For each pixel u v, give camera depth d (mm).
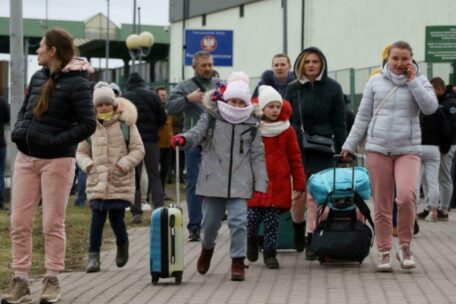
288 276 13156
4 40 77500
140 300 11281
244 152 12719
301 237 15312
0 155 24375
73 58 10984
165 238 12422
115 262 14656
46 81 11008
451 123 22562
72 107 10875
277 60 15711
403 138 12977
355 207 13875
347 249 13625
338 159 14195
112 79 61500
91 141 13836
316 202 14000
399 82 12961
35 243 16797
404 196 13000
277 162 13883
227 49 29859
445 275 13055
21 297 11008
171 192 30938
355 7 64938
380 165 13086
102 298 11430
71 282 12797
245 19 78875
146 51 45688
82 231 19016
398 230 13422
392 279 12719
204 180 12680
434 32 32719
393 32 61094
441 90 22516
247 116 12664
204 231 13055
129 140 13883
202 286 12344
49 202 10914
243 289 12055
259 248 15320
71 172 11031
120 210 13828
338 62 67188
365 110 13281
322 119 14898
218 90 12750
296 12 71312
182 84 16953
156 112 20391
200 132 12680
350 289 11930
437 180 21484
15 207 10969
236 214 12719
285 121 13984
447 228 20078
